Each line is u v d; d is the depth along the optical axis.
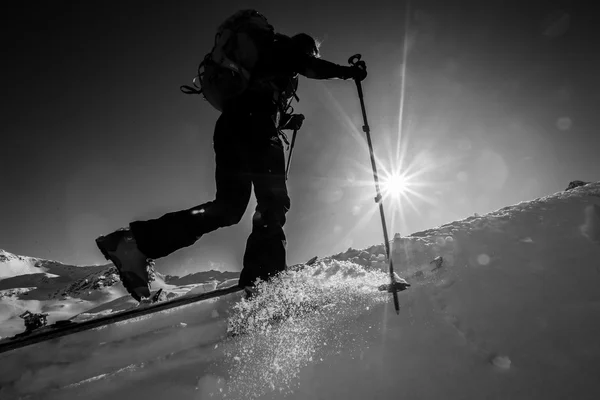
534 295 1.84
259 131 2.31
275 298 2.10
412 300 1.95
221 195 2.41
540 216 3.10
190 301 2.16
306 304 2.06
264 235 2.30
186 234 2.37
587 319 1.55
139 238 2.31
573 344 1.41
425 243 3.04
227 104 2.37
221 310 2.27
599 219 2.77
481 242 2.80
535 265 2.22
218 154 2.43
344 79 2.47
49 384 1.74
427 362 1.43
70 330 1.93
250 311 2.02
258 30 2.27
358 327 1.75
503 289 1.96
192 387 1.47
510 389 1.24
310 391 1.36
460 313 1.75
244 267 2.31
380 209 2.23
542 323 1.58
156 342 1.93
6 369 1.85
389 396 1.29
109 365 1.83
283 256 2.32
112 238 2.31
